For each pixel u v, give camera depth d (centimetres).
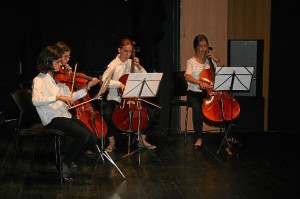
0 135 597
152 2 638
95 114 451
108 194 383
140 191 391
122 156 497
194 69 538
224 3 602
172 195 382
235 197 378
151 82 442
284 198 377
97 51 692
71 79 442
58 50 437
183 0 596
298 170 455
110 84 475
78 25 690
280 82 630
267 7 618
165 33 621
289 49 626
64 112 414
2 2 701
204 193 387
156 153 515
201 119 531
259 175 438
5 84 716
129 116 475
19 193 384
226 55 610
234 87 483
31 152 516
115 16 684
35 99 388
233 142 549
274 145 555
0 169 451
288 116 635
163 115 633
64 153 440
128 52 509
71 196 378
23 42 710
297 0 618
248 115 622
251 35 623
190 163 476
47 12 693
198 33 603
